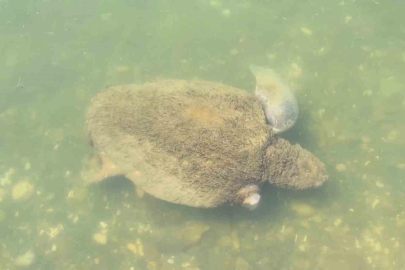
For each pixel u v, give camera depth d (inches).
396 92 95.1
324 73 98.5
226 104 82.9
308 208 89.4
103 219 91.6
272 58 100.7
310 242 87.0
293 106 89.1
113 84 100.6
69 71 103.0
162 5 108.6
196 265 86.6
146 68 101.9
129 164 83.0
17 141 97.8
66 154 96.3
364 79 97.2
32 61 104.3
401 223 86.4
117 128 83.0
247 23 105.0
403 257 83.9
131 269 87.0
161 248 88.3
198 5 107.9
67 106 99.9
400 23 102.0
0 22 109.0
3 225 91.4
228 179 79.4
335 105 95.7
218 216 89.6
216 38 103.9
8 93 101.4
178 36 104.7
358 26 102.3
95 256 88.7
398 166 90.1
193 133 78.8
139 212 91.7
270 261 85.8
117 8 109.0
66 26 107.7
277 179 83.4
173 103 81.7
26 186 94.2
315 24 103.3
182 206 90.9
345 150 92.2
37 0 109.7
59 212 92.4
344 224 87.7
